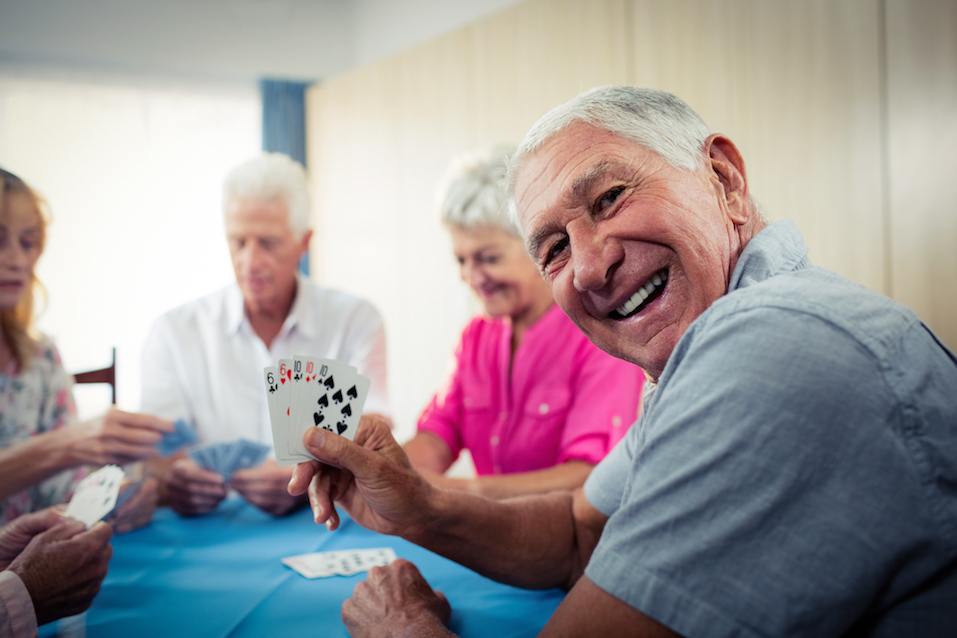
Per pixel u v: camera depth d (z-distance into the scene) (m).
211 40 5.16
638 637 0.76
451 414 2.17
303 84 5.32
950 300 2.30
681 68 3.02
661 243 0.95
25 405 1.86
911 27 2.35
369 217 4.78
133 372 4.88
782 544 0.71
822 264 2.62
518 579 1.28
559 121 1.00
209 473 1.84
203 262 5.09
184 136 5.09
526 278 1.99
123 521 1.69
